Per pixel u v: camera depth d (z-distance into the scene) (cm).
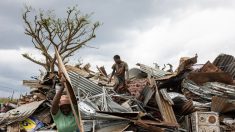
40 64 2612
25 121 1096
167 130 1000
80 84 1141
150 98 1107
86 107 952
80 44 2689
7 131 1088
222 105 1132
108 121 934
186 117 1134
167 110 1075
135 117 931
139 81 1205
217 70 1327
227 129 1112
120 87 1201
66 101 492
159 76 1287
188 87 1273
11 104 1436
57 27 2647
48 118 1088
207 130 1077
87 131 929
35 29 2609
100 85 1253
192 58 1199
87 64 1611
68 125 493
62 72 459
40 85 1259
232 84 1297
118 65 1226
